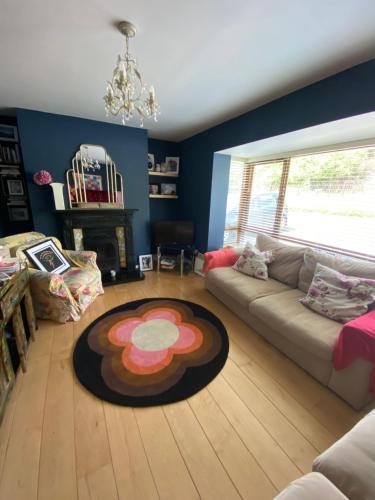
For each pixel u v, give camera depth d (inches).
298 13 45.8
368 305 64.6
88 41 55.9
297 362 68.3
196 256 150.3
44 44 57.1
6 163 116.6
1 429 48.3
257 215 133.9
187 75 70.7
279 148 108.4
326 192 98.4
